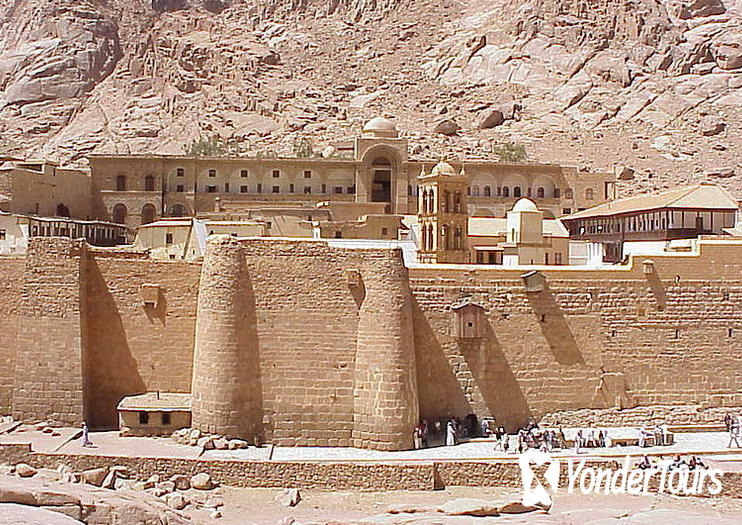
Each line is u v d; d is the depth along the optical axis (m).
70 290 46.41
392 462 41.03
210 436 44.31
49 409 45.91
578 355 48.38
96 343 47.34
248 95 191.12
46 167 108.38
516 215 77.00
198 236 74.12
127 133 174.38
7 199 98.56
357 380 45.12
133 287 47.62
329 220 103.38
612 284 49.03
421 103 195.38
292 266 45.84
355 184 120.31
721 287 49.94
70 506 29.11
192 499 38.62
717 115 181.00
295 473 40.75
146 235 78.38
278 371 45.31
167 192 118.94
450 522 31.42
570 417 47.81
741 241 50.84
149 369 47.31
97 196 118.38
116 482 39.75
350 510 37.88
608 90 194.12
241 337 45.12
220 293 45.34
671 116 183.38
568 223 103.19
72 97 197.00
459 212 69.19
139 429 45.19
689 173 154.75
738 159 162.00
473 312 47.16
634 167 157.88
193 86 196.00
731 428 46.22
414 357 45.75
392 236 91.81
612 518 32.56
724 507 38.66
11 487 29.58
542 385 47.91
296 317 45.59
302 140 163.62
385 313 45.06
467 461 41.34
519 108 189.25
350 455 43.06
